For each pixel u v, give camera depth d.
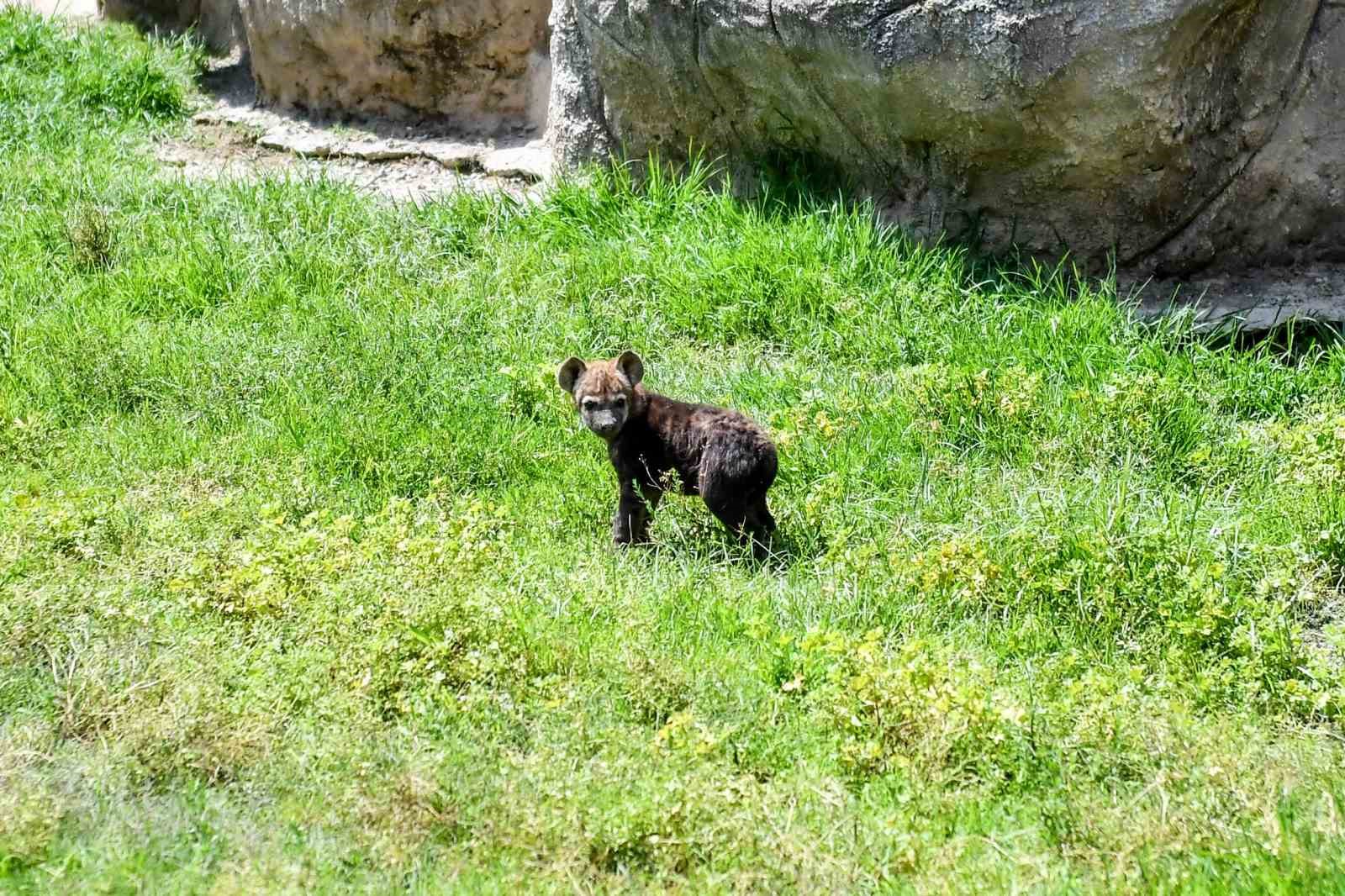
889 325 11.07
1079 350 10.55
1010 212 11.78
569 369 8.90
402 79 16.38
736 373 10.78
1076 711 6.42
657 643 7.15
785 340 11.42
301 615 7.31
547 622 7.33
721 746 6.20
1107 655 7.31
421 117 16.48
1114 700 6.41
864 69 11.49
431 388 10.81
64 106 17.02
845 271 11.66
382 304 12.24
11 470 9.75
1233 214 11.72
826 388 10.51
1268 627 7.08
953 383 9.88
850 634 7.48
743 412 10.30
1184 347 10.74
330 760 6.04
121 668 6.73
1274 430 9.31
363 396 10.84
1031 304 11.23
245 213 14.02
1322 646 7.50
